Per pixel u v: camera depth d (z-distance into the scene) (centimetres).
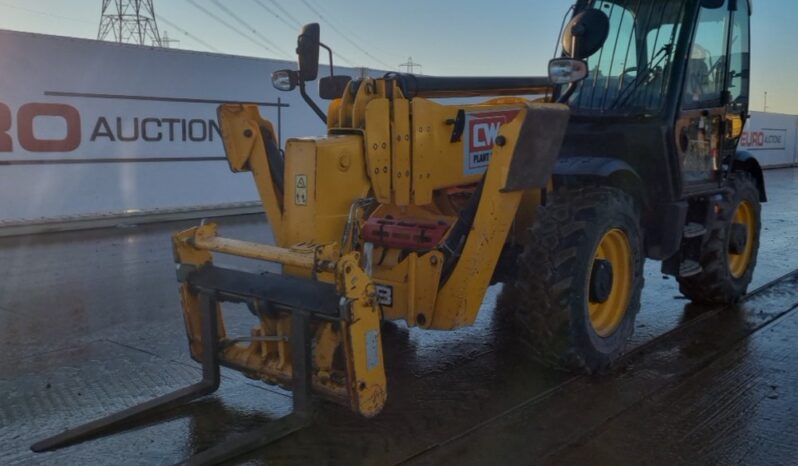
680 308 553
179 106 1021
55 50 888
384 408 362
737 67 533
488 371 418
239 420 347
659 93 455
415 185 371
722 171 522
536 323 385
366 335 303
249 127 384
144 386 395
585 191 403
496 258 362
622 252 419
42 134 890
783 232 962
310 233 344
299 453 312
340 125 373
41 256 760
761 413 356
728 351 449
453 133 389
